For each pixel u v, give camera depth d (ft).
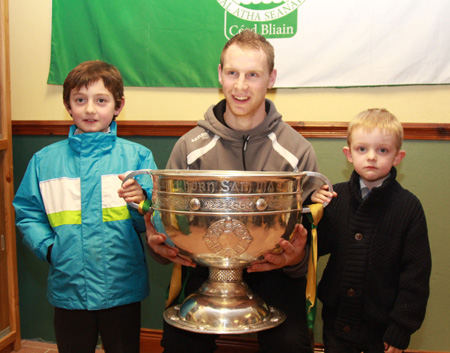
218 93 5.69
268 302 3.84
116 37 5.72
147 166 4.32
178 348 3.60
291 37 5.38
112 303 4.00
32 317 6.27
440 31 5.12
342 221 3.94
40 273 6.20
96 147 4.17
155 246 3.51
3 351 5.76
